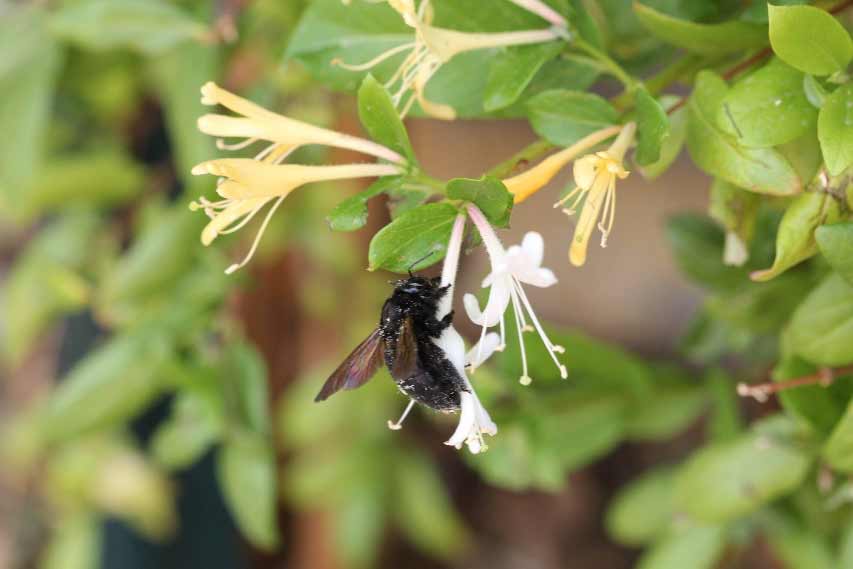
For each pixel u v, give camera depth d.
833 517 0.60
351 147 0.50
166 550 0.78
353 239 0.80
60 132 0.75
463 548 0.92
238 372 0.61
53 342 1.04
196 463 0.78
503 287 0.49
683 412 0.62
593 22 0.52
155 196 0.72
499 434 0.61
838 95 0.49
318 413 0.81
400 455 0.87
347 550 0.85
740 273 0.59
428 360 0.50
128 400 0.63
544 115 0.51
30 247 0.81
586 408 0.61
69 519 0.80
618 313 0.96
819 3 0.52
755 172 0.50
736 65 0.52
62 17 0.62
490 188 0.48
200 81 0.64
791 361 0.55
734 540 0.63
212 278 0.63
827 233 0.49
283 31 0.66
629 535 0.66
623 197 0.98
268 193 0.49
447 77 0.53
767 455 0.57
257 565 0.87
